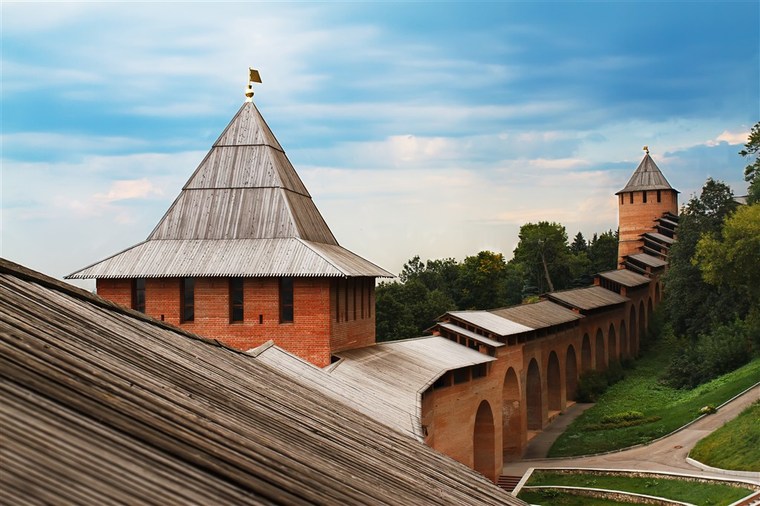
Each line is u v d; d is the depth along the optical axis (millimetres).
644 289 87125
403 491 9023
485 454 43375
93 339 8195
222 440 6945
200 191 31188
